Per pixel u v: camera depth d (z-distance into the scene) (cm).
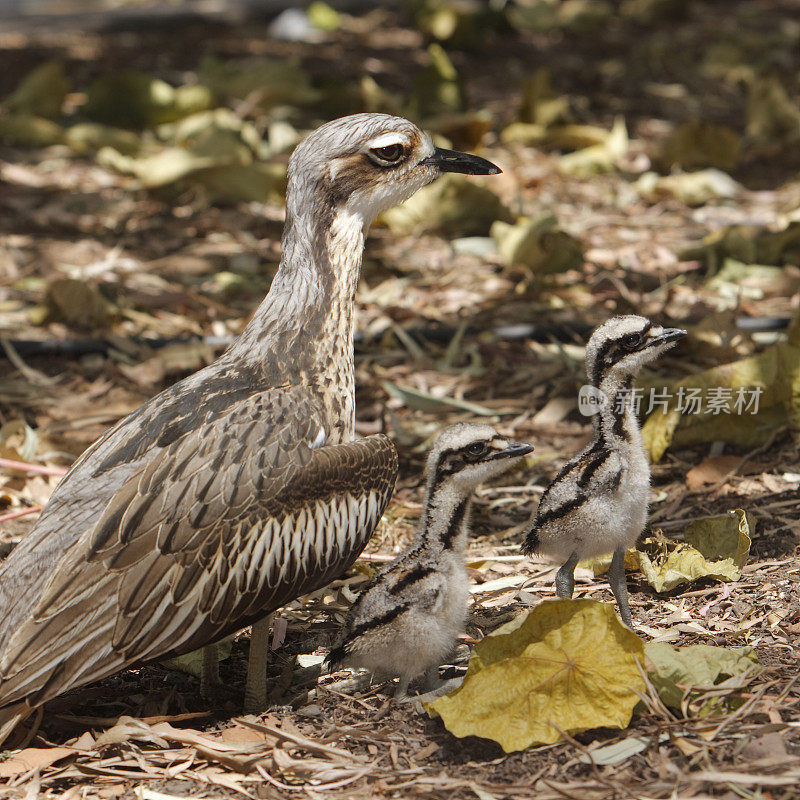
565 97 2784
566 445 1292
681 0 3750
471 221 1934
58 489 819
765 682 820
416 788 741
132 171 2147
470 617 966
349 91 2664
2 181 2162
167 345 1535
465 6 3506
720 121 2630
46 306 1609
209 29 3506
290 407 833
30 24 3516
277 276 891
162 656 782
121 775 781
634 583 1008
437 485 838
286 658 936
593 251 1842
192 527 777
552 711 771
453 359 1507
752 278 1694
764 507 1114
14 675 740
